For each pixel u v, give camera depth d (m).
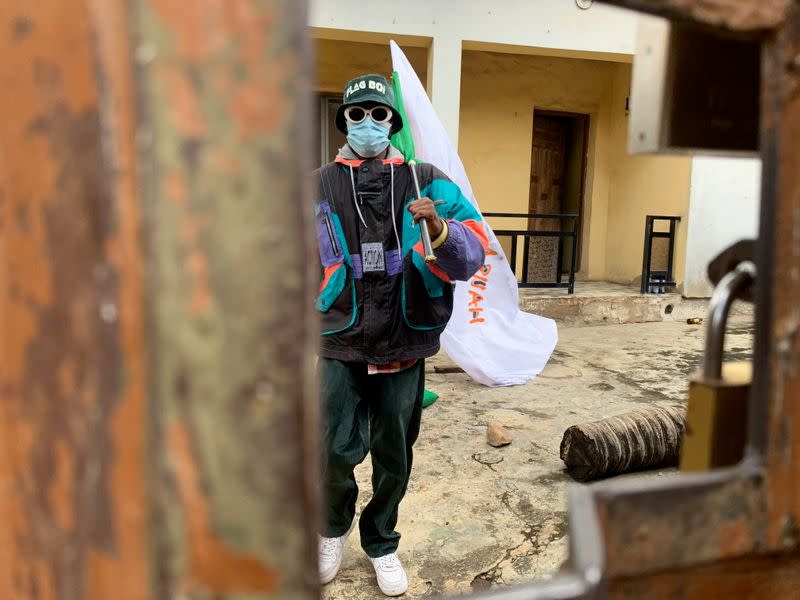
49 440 0.37
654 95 0.60
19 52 0.36
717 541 0.50
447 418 3.29
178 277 0.32
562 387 3.87
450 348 3.84
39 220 0.35
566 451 2.61
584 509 0.46
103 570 0.35
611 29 5.28
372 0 4.82
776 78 0.46
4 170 0.37
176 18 0.31
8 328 0.39
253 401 0.32
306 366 0.33
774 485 0.51
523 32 5.13
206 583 0.33
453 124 5.09
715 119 0.62
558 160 7.59
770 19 0.45
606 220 7.38
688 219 6.05
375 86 1.70
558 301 5.79
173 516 0.33
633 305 6.01
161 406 0.32
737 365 0.67
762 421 0.50
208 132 0.31
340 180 1.69
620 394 3.75
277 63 0.31
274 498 0.33
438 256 1.63
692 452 0.61
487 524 2.22
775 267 0.48
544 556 2.03
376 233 1.64
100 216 0.32
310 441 0.33
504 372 3.95
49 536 0.38
